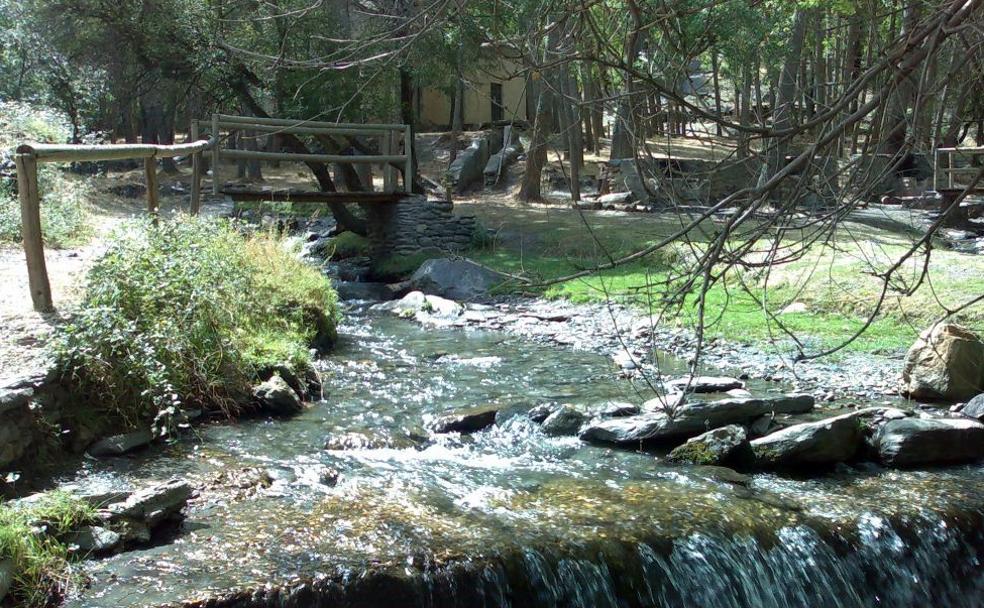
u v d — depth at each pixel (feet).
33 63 86.89
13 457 18.54
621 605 17.31
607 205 73.00
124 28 57.82
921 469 23.90
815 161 10.44
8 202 37.14
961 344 28.96
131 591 14.79
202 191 89.15
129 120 105.70
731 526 19.15
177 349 24.20
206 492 19.25
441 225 58.75
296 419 25.27
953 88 11.92
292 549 16.61
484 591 16.37
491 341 38.14
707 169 10.85
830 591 18.86
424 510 18.95
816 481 22.70
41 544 15.31
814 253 44.45
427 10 11.24
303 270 37.35
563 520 18.84
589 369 32.68
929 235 9.68
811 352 34.71
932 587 19.72
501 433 25.46
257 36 48.85
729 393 28.99
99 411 21.94
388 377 30.83
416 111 105.91
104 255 25.81
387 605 15.62
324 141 60.54
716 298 41.75
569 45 11.16
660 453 24.11
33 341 22.30
